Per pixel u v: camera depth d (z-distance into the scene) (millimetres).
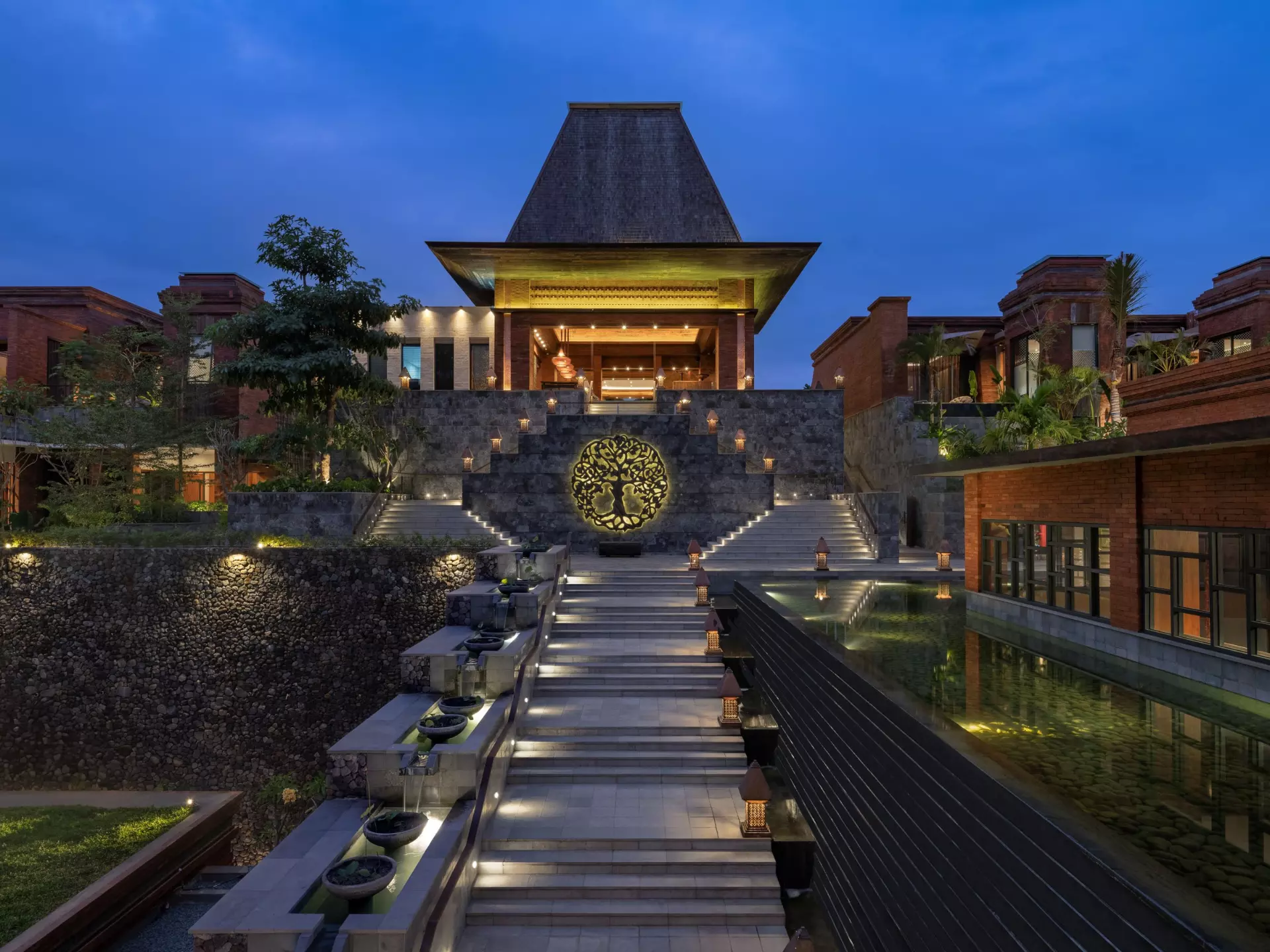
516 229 39812
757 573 22906
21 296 39938
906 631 15078
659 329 43406
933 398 37156
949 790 6926
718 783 13016
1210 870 5324
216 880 17625
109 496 30766
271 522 27172
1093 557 13680
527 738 14086
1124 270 27812
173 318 35656
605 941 9492
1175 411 15250
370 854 9281
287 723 22219
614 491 29938
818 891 11164
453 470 35531
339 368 27875
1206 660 10688
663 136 41250
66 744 21969
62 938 13430
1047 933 5250
